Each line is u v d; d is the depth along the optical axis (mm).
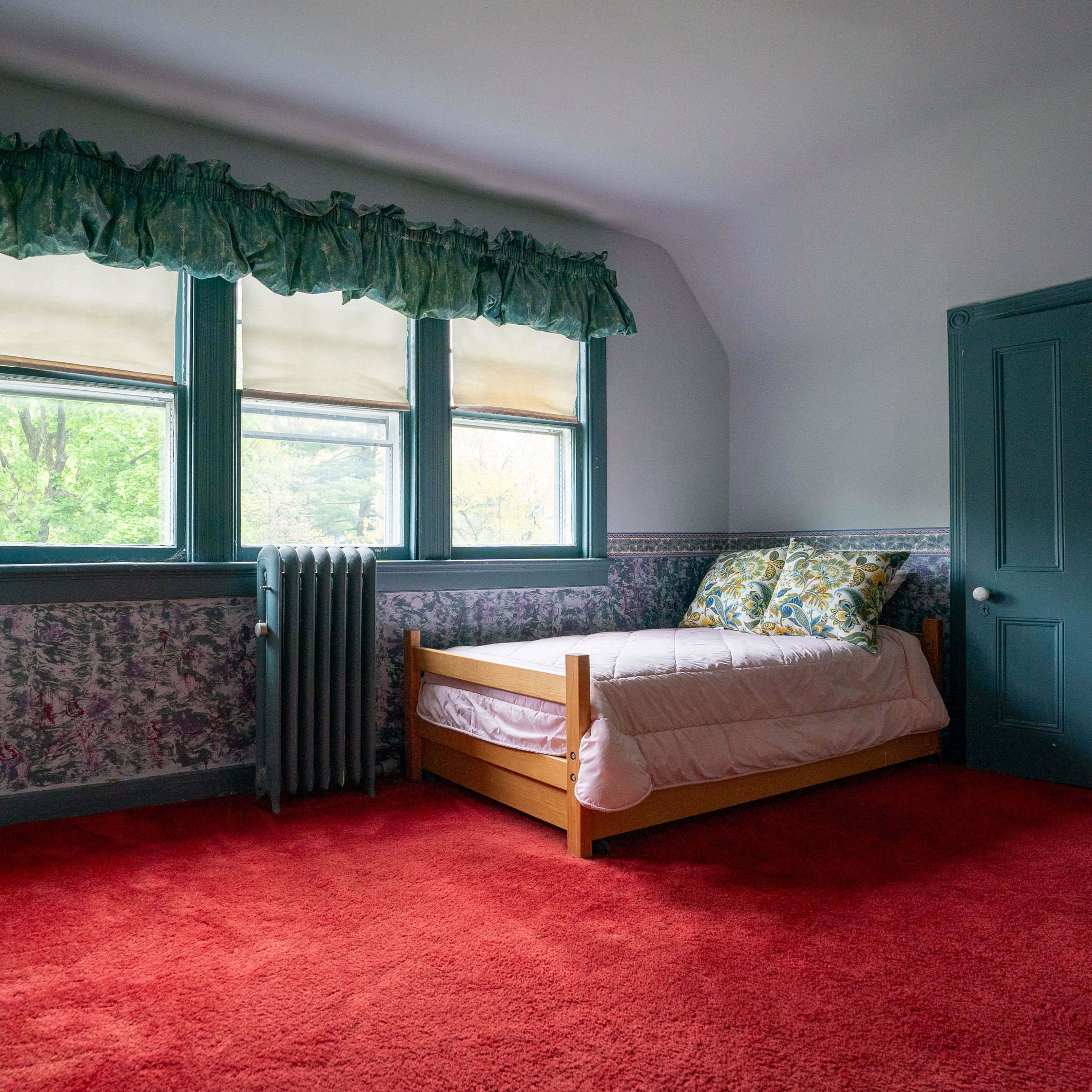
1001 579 3752
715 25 2695
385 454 3816
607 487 4430
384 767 3674
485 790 3168
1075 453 3525
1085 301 3523
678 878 2477
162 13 2605
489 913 2236
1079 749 3496
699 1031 1685
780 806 3211
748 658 3186
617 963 1961
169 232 3053
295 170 3537
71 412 3162
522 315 3939
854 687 3441
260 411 3531
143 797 3178
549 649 3418
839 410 4457
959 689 3920
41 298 3051
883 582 3703
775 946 2045
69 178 2904
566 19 2662
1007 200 3477
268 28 2695
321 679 3238
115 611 3141
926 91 3104
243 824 2979
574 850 2660
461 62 2908
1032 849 2725
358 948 2039
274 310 3514
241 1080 1531
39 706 3008
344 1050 1621
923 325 4082
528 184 3883
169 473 3348
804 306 4469
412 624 3766
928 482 4062
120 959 1987
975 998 1812
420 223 3658
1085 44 2803
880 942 2068
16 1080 1524
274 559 3100
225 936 2107
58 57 2840
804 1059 1592
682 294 4789
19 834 2859
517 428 4207
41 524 3105
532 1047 1629
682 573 4766
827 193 3889
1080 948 2041
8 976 1902
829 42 2795
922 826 2957
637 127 3373
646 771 2633
